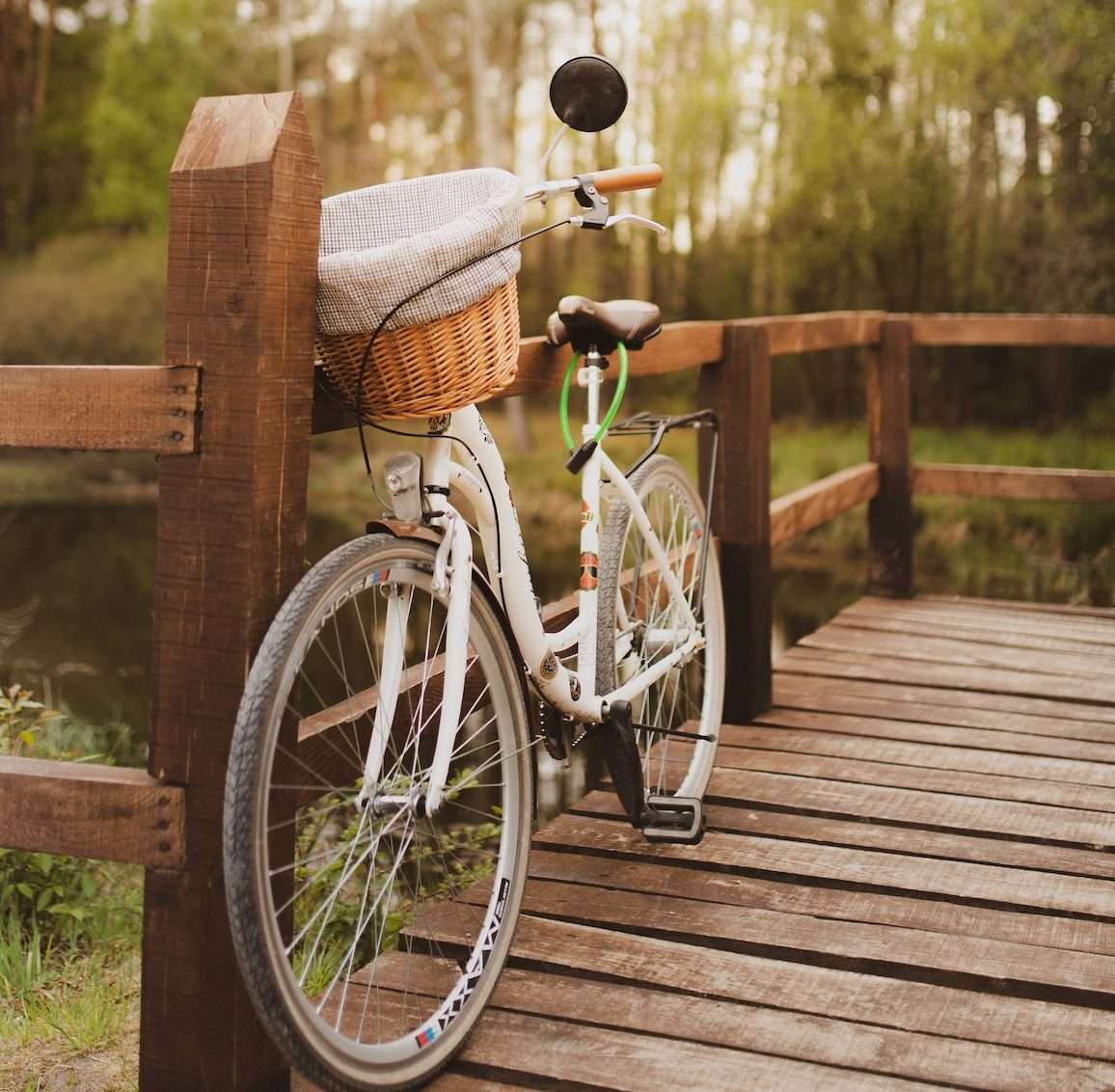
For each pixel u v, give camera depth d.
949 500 11.48
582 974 2.30
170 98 26.33
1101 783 3.29
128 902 3.20
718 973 2.29
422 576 1.91
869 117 17.95
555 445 19.38
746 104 19.55
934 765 3.44
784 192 18.81
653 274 22.03
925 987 2.25
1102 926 2.48
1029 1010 2.17
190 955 1.77
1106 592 8.59
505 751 2.12
